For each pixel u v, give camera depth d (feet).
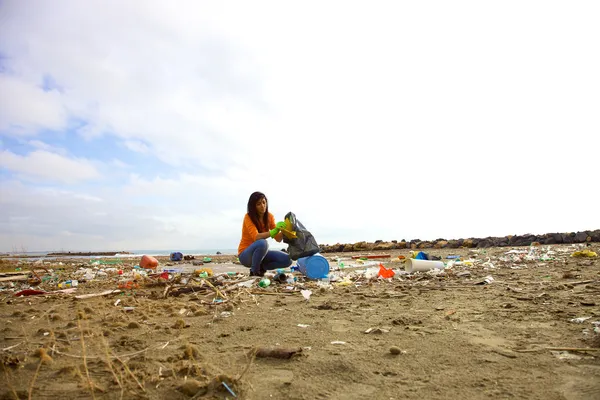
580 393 5.78
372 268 29.71
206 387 6.23
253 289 18.25
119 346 8.78
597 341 8.10
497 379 6.44
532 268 24.03
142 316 11.98
